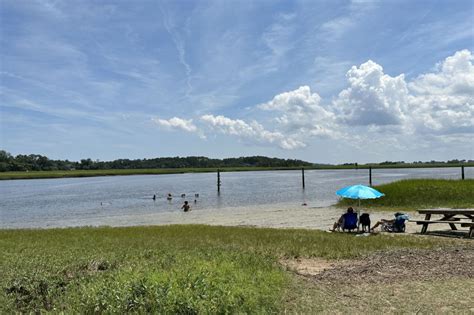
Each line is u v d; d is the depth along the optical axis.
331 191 53.81
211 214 31.31
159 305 6.66
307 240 14.80
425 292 8.02
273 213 29.77
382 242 14.16
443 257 11.06
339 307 7.26
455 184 31.80
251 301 6.98
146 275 7.85
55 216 34.00
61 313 6.68
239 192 55.31
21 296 7.82
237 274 8.34
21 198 54.00
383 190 31.19
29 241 15.65
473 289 8.14
